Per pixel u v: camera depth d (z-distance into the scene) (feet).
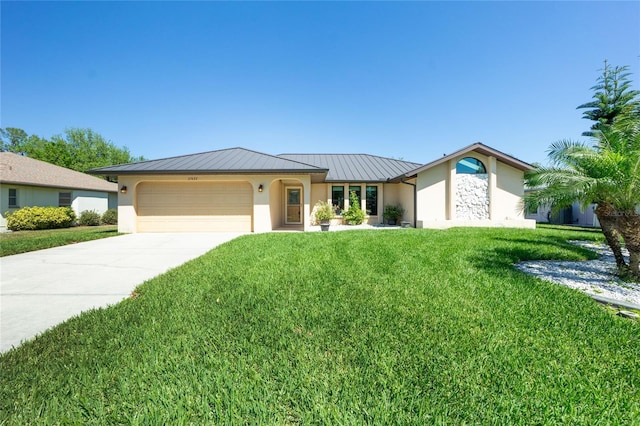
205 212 44.78
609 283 16.47
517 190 49.83
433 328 10.08
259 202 43.83
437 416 5.90
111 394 6.67
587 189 17.08
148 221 44.32
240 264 20.17
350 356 8.20
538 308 12.05
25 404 6.39
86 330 10.07
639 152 16.21
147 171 41.11
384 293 13.79
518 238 30.94
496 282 15.57
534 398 6.56
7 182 54.08
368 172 60.90
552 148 20.22
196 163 45.50
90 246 30.78
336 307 12.03
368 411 6.05
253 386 6.88
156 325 10.37
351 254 22.94
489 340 9.24
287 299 13.08
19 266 21.39
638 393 6.86
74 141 148.66
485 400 6.45
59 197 67.15
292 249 25.63
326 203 55.42
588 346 8.98
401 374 7.36
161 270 20.07
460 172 49.21
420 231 38.42
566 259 22.57
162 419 5.90
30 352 8.63
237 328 10.11
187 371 7.52
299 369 7.54
